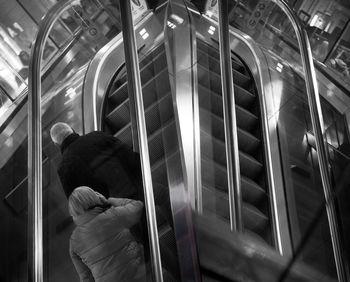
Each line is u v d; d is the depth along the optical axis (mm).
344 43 7805
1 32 8102
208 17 7312
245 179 5242
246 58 6988
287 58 7504
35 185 3756
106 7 8281
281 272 2982
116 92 6184
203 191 4590
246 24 8570
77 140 3926
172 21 6348
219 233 3150
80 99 6090
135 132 3799
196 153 4840
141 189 3656
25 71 7844
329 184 4281
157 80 5121
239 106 6094
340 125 6266
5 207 5316
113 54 6582
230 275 2982
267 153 5512
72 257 3518
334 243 3779
